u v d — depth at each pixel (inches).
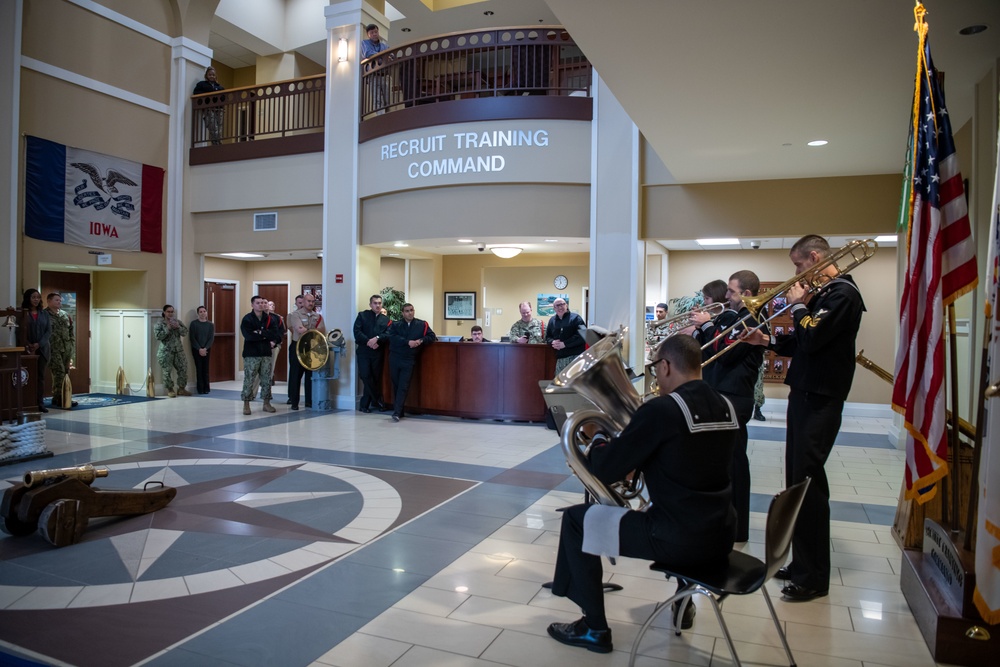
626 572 145.0
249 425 326.3
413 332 347.6
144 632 114.1
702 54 180.1
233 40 514.3
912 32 166.1
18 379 262.5
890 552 157.6
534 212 345.7
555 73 350.0
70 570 141.1
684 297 405.7
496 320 517.7
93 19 398.6
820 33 166.6
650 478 98.3
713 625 119.2
